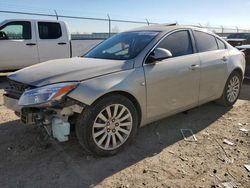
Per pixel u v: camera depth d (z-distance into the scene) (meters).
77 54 9.89
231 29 26.08
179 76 4.09
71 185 2.90
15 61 8.66
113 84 3.33
